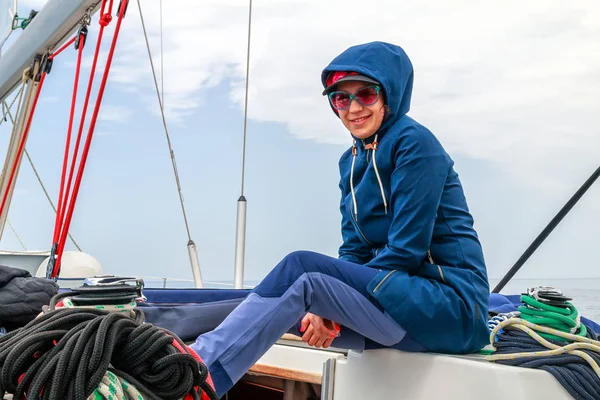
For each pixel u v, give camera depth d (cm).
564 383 164
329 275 181
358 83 196
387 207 199
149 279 456
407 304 178
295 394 235
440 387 177
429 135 193
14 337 108
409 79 208
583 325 197
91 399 102
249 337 163
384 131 203
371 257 217
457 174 205
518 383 164
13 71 368
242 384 259
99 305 130
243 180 307
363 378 195
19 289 215
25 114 351
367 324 180
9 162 356
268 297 171
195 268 329
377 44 201
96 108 291
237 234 304
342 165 227
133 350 109
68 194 302
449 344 183
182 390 113
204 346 160
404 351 189
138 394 106
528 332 189
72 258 430
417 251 186
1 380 99
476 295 186
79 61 311
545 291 199
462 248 192
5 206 362
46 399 98
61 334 107
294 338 233
